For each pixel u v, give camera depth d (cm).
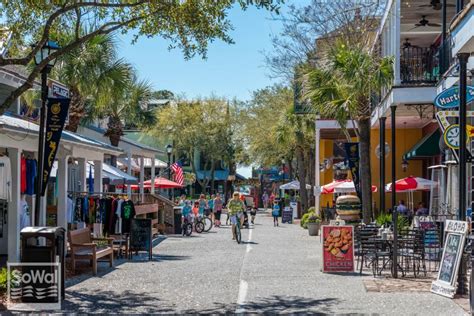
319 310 966
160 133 5866
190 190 6706
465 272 1096
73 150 1873
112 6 1166
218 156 6091
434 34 2484
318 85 2217
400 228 1666
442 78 1589
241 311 969
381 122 2361
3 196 1503
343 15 2489
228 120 6059
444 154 2219
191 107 6012
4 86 1769
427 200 2998
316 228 2736
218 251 1992
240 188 7188
